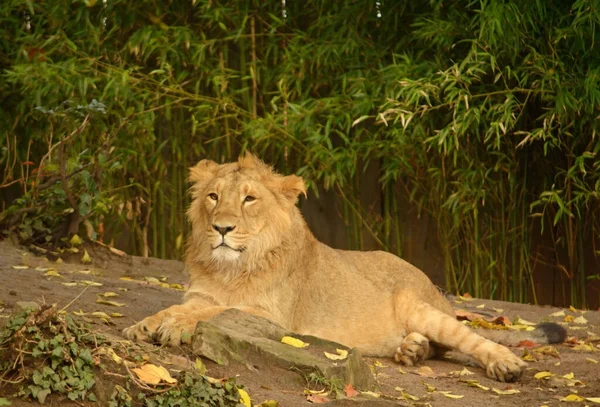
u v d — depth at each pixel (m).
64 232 13.66
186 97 14.99
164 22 15.77
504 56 14.36
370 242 15.93
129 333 8.20
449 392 8.58
